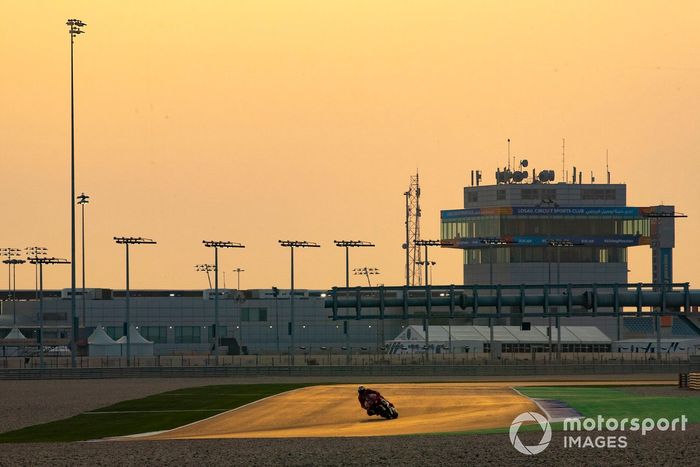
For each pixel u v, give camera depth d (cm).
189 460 11731
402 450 12162
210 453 12262
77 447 13412
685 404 17850
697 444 12412
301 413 17862
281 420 16812
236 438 14150
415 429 14788
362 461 11419
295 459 11625
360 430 14938
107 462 11719
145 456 12131
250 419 17025
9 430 16412
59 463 11731
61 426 16712
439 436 13700
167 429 15850
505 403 18762
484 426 14988
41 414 18812
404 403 19250
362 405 16762
